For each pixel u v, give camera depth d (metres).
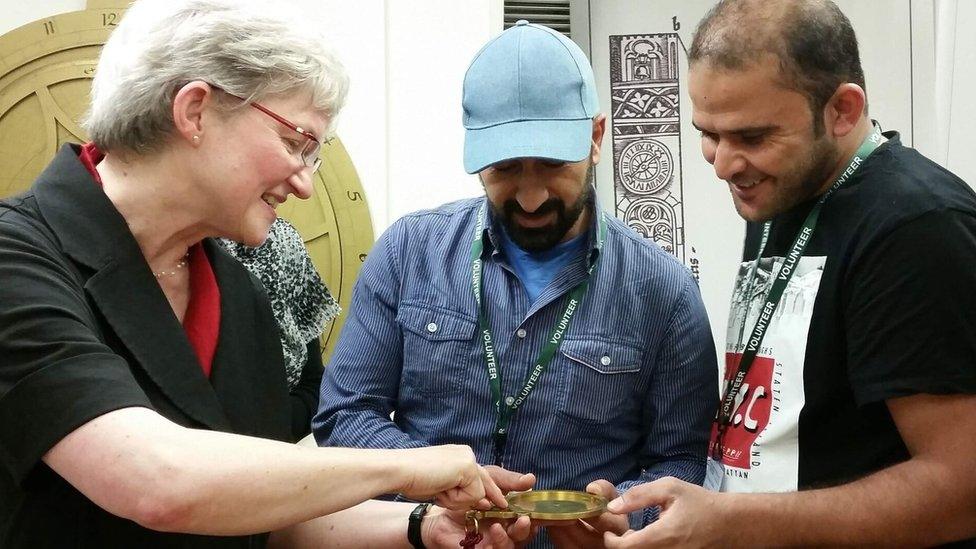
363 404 1.84
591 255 1.82
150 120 1.18
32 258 1.12
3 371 1.05
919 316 1.36
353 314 1.93
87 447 1.02
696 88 1.48
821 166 1.48
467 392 1.80
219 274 1.38
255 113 1.21
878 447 1.47
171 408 1.20
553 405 1.77
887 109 3.09
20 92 2.74
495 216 1.83
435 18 2.97
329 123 1.30
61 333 1.07
